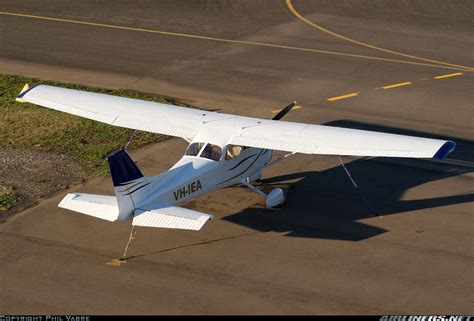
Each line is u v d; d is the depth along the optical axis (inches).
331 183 2854.3
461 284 2174.0
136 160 3056.1
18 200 2696.9
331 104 3671.3
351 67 4215.1
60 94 2866.6
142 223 2145.7
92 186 2815.0
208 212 2620.6
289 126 2539.4
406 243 2406.5
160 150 3161.9
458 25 5098.4
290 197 2738.7
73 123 3420.3
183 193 2362.2
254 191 2785.4
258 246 2395.4
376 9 5447.8
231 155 2529.5
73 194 2265.0
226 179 2546.8
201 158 2464.3
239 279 2209.6
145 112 2726.4
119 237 2463.1
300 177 2908.5
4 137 3250.5
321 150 2374.5
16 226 2514.8
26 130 3326.8
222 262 2304.4
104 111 2741.1
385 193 2765.7
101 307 2068.2
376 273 2234.3
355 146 2359.7
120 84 3919.8
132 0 5546.3
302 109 3602.4
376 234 2465.6
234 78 4025.6
